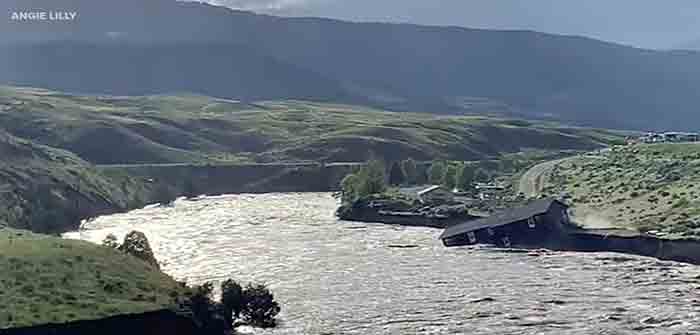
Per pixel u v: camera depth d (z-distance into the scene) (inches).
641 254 7662.4
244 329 4835.1
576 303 5531.5
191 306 4613.7
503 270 6924.2
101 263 4867.1
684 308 5319.9
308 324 4980.3
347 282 6368.1
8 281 4247.0
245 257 7662.4
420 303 5575.8
